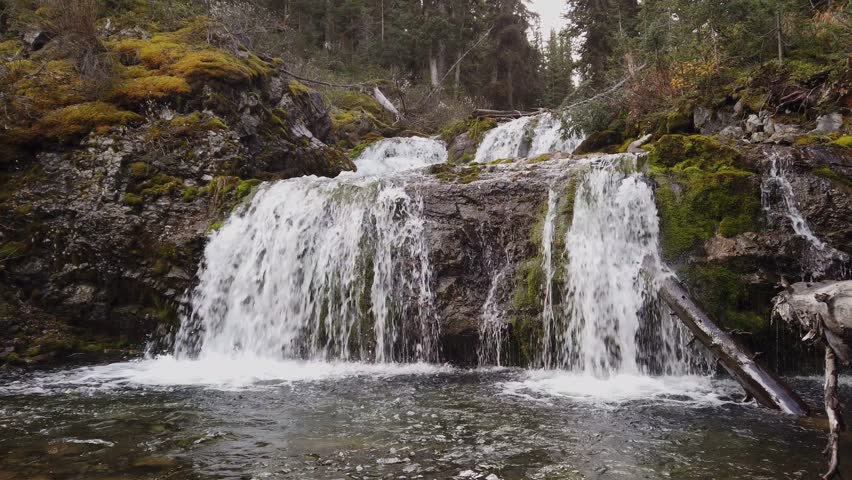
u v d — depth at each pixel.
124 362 7.32
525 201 7.44
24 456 3.76
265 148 10.58
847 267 6.23
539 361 6.90
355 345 7.42
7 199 7.94
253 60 12.17
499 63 31.00
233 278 8.08
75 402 5.22
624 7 20.25
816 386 5.90
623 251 6.79
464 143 16.31
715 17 9.79
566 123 11.95
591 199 7.12
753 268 6.41
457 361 7.16
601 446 3.97
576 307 6.79
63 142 8.54
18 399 5.32
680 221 6.73
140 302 7.93
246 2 18.41
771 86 8.54
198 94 9.88
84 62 9.41
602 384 5.98
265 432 4.30
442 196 7.62
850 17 9.17
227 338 7.88
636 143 9.46
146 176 8.56
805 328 3.47
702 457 3.74
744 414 4.78
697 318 5.62
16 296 7.59
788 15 9.61
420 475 3.44
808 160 6.75
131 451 3.87
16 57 9.52
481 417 4.70
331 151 12.73
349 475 3.44
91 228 7.95
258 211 8.46
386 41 29.23
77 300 7.72
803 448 3.90
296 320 7.78
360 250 7.65
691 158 7.22
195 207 8.53
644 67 11.05
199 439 4.13
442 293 7.16
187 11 12.87
